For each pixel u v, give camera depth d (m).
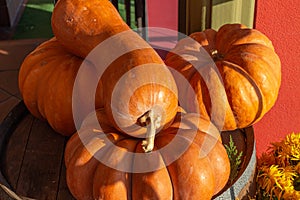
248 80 1.37
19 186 1.22
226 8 1.72
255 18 1.71
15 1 4.03
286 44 1.76
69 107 1.34
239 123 1.38
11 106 2.43
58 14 1.31
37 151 1.36
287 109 1.93
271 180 1.34
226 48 1.51
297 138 1.46
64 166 1.29
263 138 2.01
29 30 3.79
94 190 1.07
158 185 1.04
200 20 1.77
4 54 2.75
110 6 1.32
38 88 1.40
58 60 1.40
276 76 1.44
